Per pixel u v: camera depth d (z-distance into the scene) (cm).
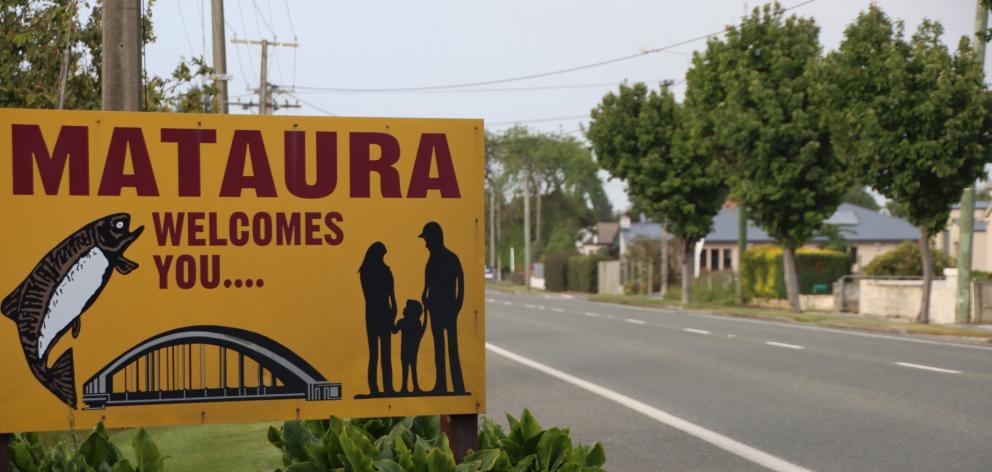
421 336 568
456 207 571
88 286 541
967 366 1554
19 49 1208
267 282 556
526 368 1678
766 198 3350
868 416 1095
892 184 2500
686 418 1128
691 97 3916
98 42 1280
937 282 2847
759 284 4162
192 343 550
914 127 2441
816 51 3406
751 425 1067
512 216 11531
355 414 563
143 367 546
